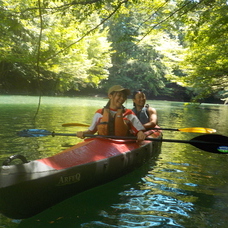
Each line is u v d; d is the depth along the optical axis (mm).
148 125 5035
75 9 4988
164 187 3605
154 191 3461
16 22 4973
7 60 12016
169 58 11336
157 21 6699
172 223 2664
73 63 20750
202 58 9438
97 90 37844
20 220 2699
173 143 6504
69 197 3111
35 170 2740
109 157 3652
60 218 2725
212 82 9812
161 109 18375
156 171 4277
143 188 3547
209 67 9414
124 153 3949
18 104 15422
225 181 3877
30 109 12734
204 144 3791
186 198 3254
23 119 8984
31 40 15125
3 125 7504
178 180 3877
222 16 6676
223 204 3107
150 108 5457
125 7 6000
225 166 4645
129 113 4191
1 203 2471
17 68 22125
